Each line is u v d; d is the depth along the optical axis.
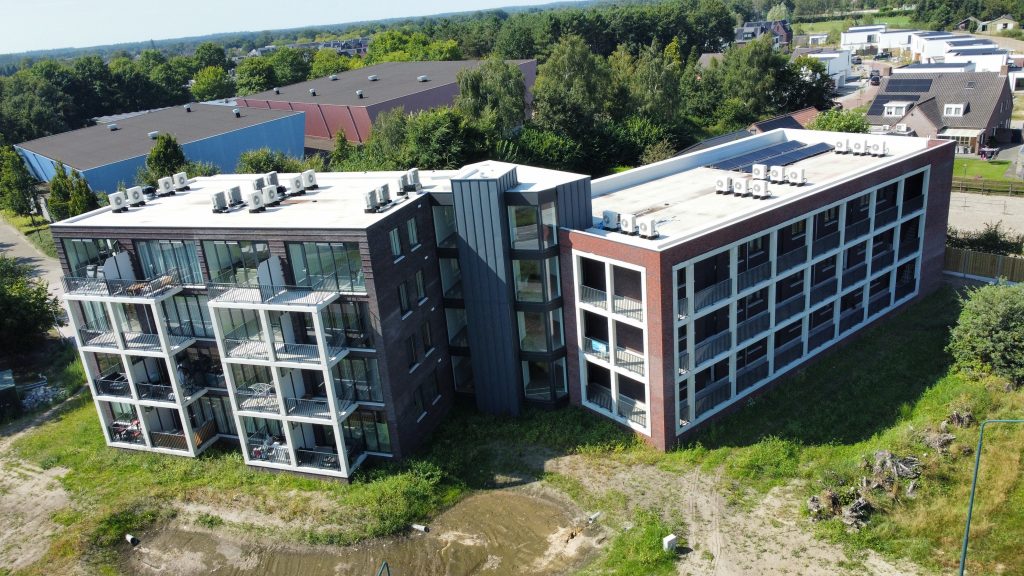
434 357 37.78
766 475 32.03
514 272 36.31
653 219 32.69
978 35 188.00
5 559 30.72
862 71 161.62
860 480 30.33
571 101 84.38
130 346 35.12
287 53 164.25
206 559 30.25
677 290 33.31
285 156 76.88
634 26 164.00
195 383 36.34
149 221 35.09
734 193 39.50
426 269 36.47
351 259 31.72
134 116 102.00
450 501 32.66
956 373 38.41
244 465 35.75
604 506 31.30
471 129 70.50
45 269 68.50
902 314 46.16
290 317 33.72
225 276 34.03
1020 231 60.16
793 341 40.16
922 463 30.97
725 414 36.91
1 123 121.75
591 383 38.47
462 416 39.09
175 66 195.38
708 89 112.50
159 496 34.00
